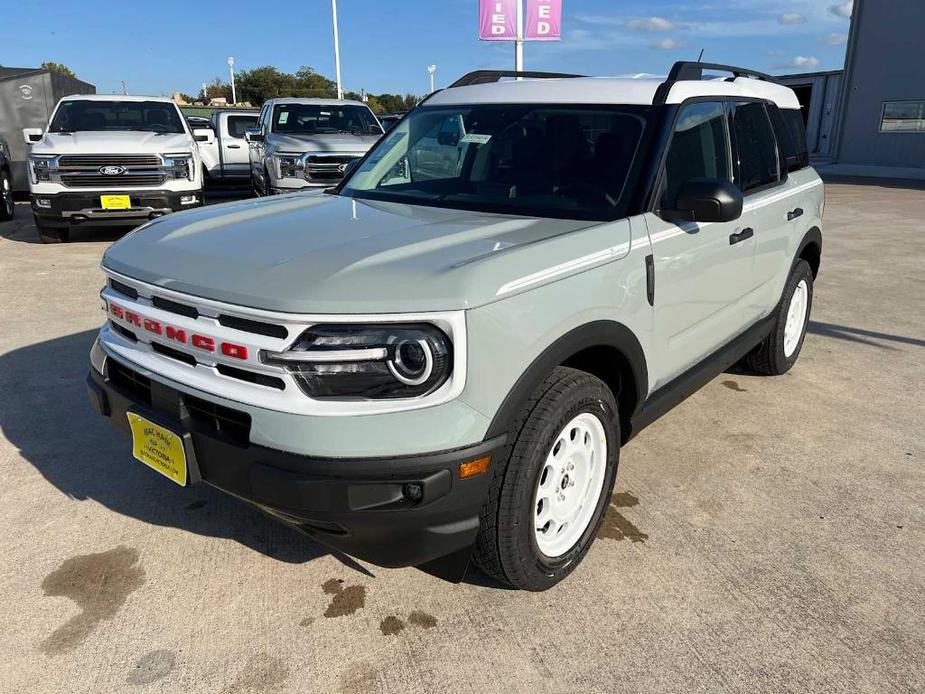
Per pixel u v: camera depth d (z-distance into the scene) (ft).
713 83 12.22
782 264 14.58
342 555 9.77
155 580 9.18
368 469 6.96
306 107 38.96
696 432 13.78
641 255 9.46
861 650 8.20
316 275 7.34
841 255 31.37
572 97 11.33
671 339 10.66
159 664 7.82
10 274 25.45
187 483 7.98
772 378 16.67
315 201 11.32
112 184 30.12
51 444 12.71
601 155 10.43
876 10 73.67
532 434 7.91
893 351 18.63
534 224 9.33
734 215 9.40
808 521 10.80
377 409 6.96
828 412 14.79
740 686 7.66
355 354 6.89
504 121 11.50
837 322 21.21
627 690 7.59
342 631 8.36
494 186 10.85
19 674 7.64
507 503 7.91
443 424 7.08
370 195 11.74
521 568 8.38
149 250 8.79
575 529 9.29
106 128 33.19
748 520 10.80
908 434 13.80
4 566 9.40
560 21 45.93
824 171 78.64
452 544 7.60
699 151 11.21
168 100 35.32
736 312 12.92
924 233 37.09
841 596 9.12
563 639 8.29
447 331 7.00
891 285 25.80
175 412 8.04
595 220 9.62
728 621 8.63
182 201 31.40
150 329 8.23
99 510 10.71
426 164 11.93
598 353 9.63
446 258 7.75
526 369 7.73
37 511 10.66
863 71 75.82
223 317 7.48
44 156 29.37
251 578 9.25
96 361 9.32
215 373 7.66
